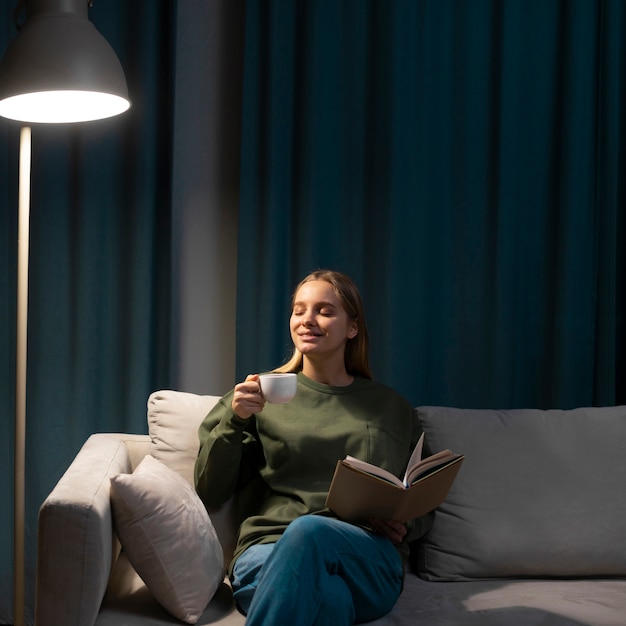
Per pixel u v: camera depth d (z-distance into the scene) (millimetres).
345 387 2037
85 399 2656
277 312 2650
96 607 1582
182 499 1751
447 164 2711
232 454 1897
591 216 2713
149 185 2625
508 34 2668
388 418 2025
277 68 2605
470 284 2723
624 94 2738
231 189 2783
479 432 2129
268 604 1535
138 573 1684
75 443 2666
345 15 2637
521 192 2725
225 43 2762
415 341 2676
